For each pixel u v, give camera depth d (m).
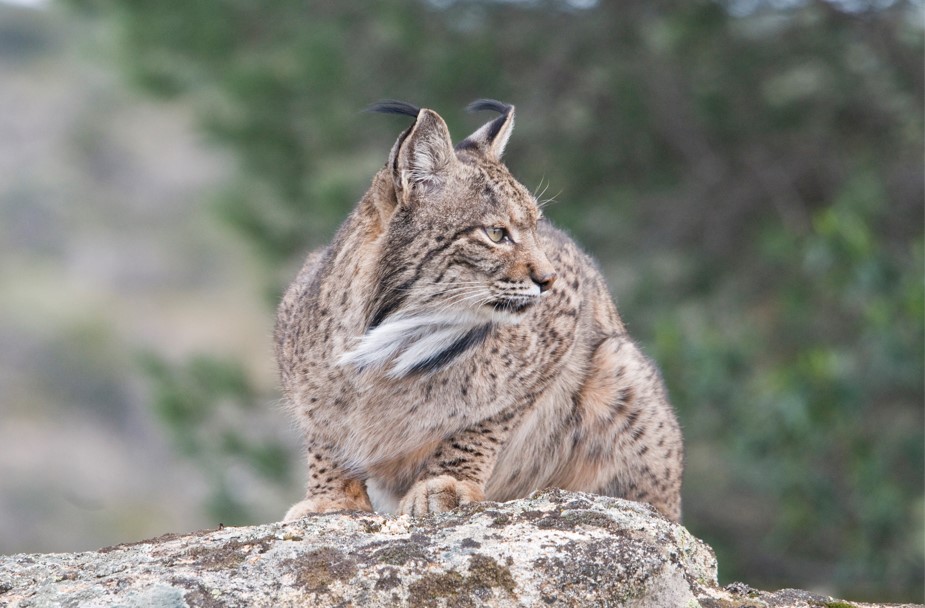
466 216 17.53
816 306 42.62
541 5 44.03
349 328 17.31
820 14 43.31
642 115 43.59
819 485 35.91
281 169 41.28
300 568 13.09
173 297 126.75
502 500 19.92
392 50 42.59
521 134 43.09
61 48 165.25
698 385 35.38
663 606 13.41
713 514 45.72
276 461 40.47
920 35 43.56
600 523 14.05
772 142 45.25
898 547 36.53
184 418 41.34
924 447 36.59
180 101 43.53
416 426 17.62
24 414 99.88
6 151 145.38
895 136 44.97
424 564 13.15
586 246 42.84
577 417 19.77
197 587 12.77
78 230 135.38
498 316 17.62
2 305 114.12
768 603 13.98
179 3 41.12
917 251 34.84
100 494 88.31
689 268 45.34
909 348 33.31
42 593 12.92
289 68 40.31
